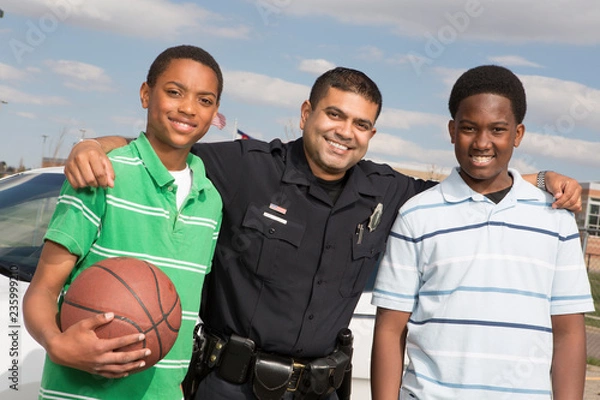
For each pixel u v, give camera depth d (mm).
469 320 2705
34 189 4348
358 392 3928
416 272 2889
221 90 2783
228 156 3037
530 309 2719
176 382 2625
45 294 2396
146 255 2537
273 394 2932
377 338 2941
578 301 2787
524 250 2762
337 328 3068
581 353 2791
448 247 2791
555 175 2953
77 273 2535
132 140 2904
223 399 2980
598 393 7188
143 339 2262
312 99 3088
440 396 2693
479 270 2740
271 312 2984
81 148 2473
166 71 2633
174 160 2691
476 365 2674
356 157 3049
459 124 2820
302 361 3025
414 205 2910
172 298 2395
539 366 2703
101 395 2439
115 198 2506
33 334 2320
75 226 2432
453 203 2852
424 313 2814
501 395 2662
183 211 2672
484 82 2777
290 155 3109
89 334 2195
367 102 3002
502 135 2766
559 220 2838
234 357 2969
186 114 2604
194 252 2645
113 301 2279
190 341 2668
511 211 2805
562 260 2814
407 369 2869
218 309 3039
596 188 29125
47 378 2449
